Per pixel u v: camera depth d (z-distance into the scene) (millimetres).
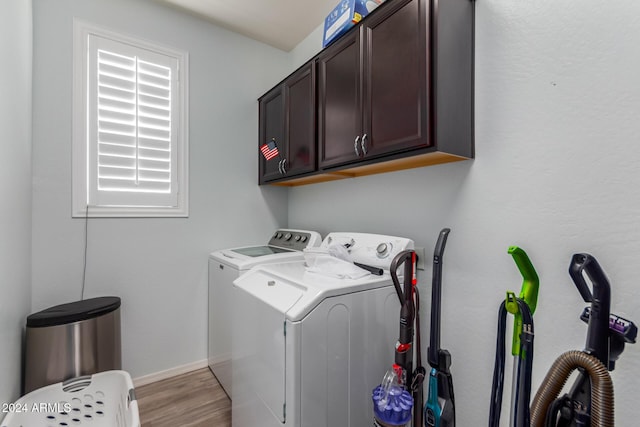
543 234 1044
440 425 979
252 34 2426
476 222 1244
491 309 1192
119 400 1483
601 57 917
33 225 1633
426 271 1451
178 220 2141
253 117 2496
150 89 2020
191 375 2113
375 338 1274
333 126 1594
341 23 1554
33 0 1629
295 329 1032
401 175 1593
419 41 1125
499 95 1166
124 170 1926
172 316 2111
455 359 1324
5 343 1154
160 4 2055
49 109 1677
